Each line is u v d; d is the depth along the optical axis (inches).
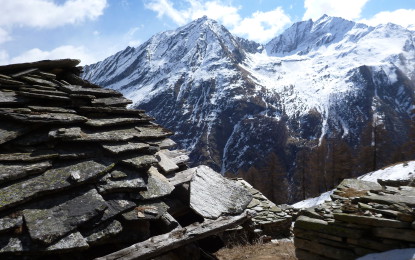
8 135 244.7
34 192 217.0
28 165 234.7
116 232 230.4
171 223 275.7
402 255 213.5
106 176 261.3
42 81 326.0
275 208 654.5
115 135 299.3
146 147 309.3
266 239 502.3
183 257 277.3
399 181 439.5
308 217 279.9
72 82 372.2
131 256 229.6
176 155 394.6
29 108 281.1
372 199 268.5
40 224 203.9
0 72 324.5
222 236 469.1
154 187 287.1
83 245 206.8
